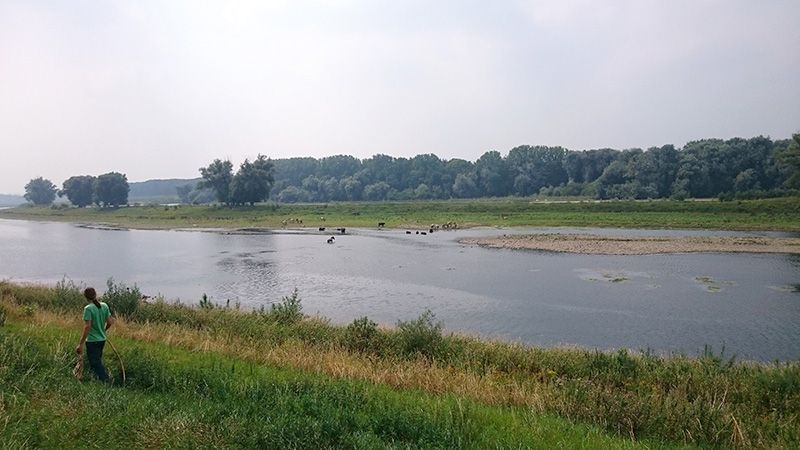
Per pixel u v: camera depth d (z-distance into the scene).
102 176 147.88
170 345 15.69
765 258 47.62
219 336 16.88
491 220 97.31
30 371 10.25
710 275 39.12
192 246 65.00
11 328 15.45
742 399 12.32
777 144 134.88
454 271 42.69
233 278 40.25
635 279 37.84
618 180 146.50
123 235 84.69
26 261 50.53
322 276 40.91
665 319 26.59
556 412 10.68
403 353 16.08
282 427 8.20
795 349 21.58
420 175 191.00
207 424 8.34
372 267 45.44
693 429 9.66
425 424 8.87
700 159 133.50
